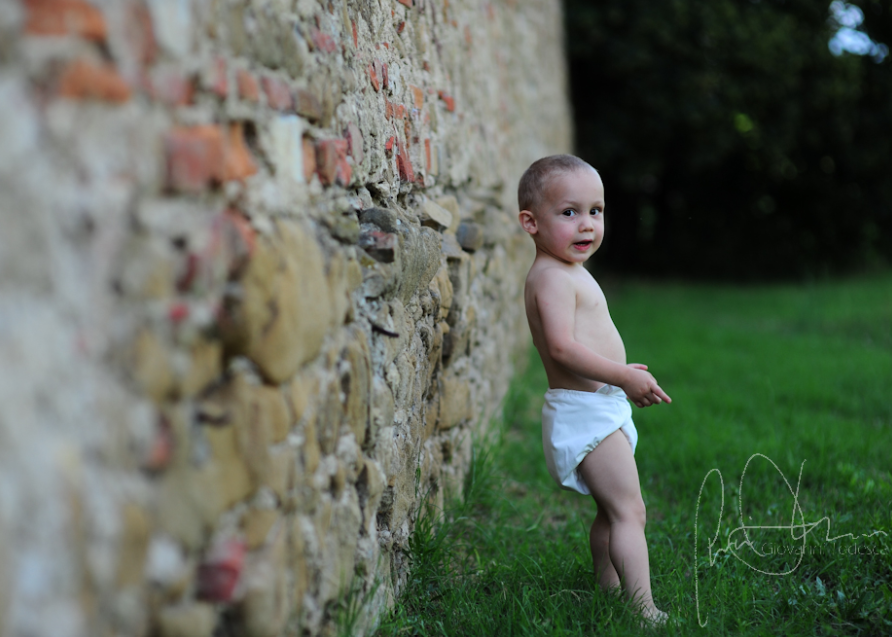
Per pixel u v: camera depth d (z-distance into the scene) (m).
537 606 2.09
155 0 1.07
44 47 0.90
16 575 0.84
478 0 4.02
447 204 3.00
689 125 13.20
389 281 1.88
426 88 2.80
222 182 1.22
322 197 1.69
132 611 0.99
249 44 1.37
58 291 0.90
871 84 14.37
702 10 12.75
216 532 1.18
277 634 1.29
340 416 1.66
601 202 2.20
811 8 13.88
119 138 0.99
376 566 1.87
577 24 12.66
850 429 3.81
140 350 1.01
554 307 2.11
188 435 1.12
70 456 0.90
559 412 2.15
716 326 8.31
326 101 1.72
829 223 15.29
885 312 8.36
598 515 2.27
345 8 1.92
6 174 0.86
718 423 3.98
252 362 1.29
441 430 2.69
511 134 5.16
